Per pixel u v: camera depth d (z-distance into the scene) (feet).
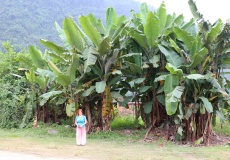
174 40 39.50
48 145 32.37
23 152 27.04
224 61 36.94
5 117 49.14
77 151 28.53
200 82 36.81
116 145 34.60
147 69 41.93
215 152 29.40
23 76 56.80
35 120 48.39
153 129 42.14
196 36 35.81
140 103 45.42
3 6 211.20
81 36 43.50
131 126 48.57
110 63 40.65
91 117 44.42
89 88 41.06
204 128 37.24
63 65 46.11
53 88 46.47
